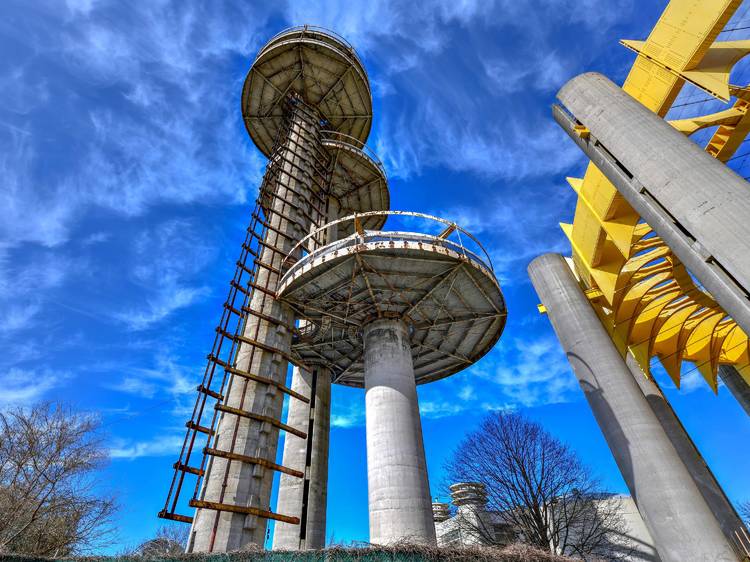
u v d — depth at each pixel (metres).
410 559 10.61
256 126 36.75
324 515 21.80
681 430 26.70
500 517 29.47
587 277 27.73
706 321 30.72
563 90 21.30
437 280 20.44
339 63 34.75
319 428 24.53
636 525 28.92
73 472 21.89
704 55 17.09
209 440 16.06
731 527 22.81
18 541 19.22
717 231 13.24
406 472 16.44
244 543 15.05
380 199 37.34
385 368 19.61
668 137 16.06
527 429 31.69
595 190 22.95
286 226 25.69
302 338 25.25
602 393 22.73
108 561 12.07
